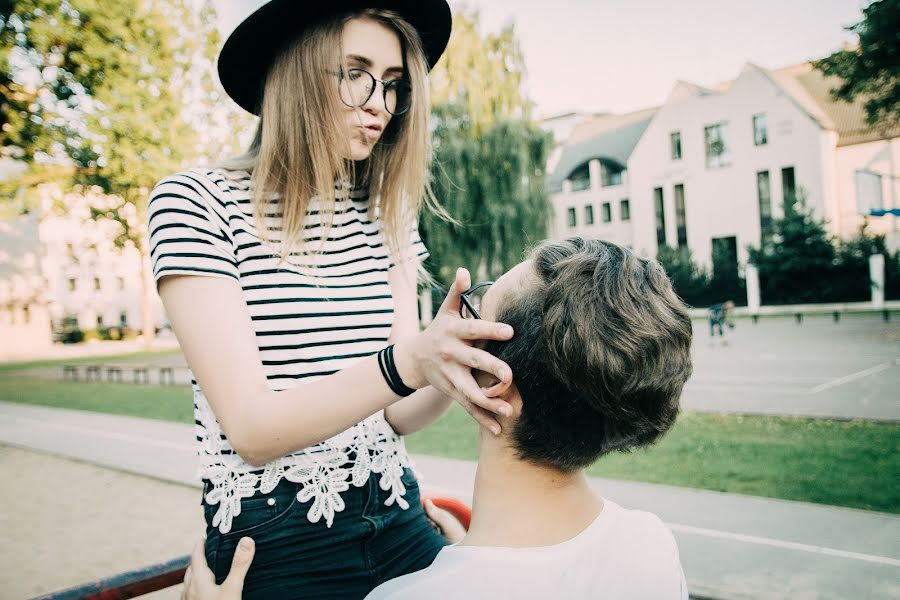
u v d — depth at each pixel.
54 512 5.29
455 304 0.80
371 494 1.15
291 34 1.13
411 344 0.82
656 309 0.81
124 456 7.16
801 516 4.12
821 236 27.58
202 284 0.96
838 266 27.30
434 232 18.59
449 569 0.84
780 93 28.81
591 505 0.93
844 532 3.82
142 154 12.45
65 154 12.29
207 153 12.54
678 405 0.86
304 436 0.86
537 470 0.87
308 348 1.10
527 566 0.83
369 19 1.14
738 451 6.02
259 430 0.87
